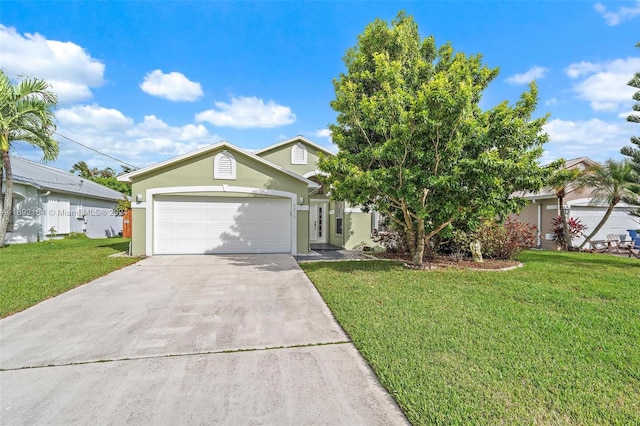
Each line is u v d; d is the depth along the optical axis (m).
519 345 3.95
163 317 5.20
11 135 13.20
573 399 2.86
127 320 5.06
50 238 18.12
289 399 2.96
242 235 12.58
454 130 7.48
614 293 6.33
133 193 11.70
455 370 3.37
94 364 3.62
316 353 3.89
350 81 9.49
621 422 2.56
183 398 2.97
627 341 4.09
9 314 5.29
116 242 17.41
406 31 9.79
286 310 5.57
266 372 3.44
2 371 3.47
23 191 16.61
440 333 4.34
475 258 10.46
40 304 5.84
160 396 3.01
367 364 3.60
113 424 2.62
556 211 16.08
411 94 8.84
